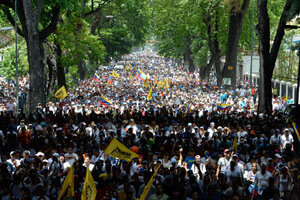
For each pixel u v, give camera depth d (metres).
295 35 43.03
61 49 41.22
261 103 26.36
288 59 43.81
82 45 39.91
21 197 11.05
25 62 50.78
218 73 50.75
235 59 42.69
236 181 11.37
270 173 12.27
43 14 32.06
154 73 82.06
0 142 17.22
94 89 46.06
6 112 23.83
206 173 11.99
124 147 11.70
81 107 27.89
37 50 27.91
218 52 50.75
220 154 14.33
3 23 36.31
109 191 10.86
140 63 124.06
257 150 16.81
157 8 56.31
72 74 51.34
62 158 13.27
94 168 11.92
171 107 29.27
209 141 16.06
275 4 47.47
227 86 43.00
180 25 53.53
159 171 12.41
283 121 21.03
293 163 12.52
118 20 78.81
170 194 11.17
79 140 17.14
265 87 26.17
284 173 12.10
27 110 30.77
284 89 48.44
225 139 16.73
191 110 28.16
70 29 37.25
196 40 55.47
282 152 15.86
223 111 25.38
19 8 28.47
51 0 28.89
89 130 18.56
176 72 85.25
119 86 47.62
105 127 19.27
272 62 26.08
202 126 19.73
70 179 9.37
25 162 13.41
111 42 86.38
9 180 11.71
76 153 14.87
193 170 13.14
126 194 10.70
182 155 15.48
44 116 24.27
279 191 12.23
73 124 21.58
